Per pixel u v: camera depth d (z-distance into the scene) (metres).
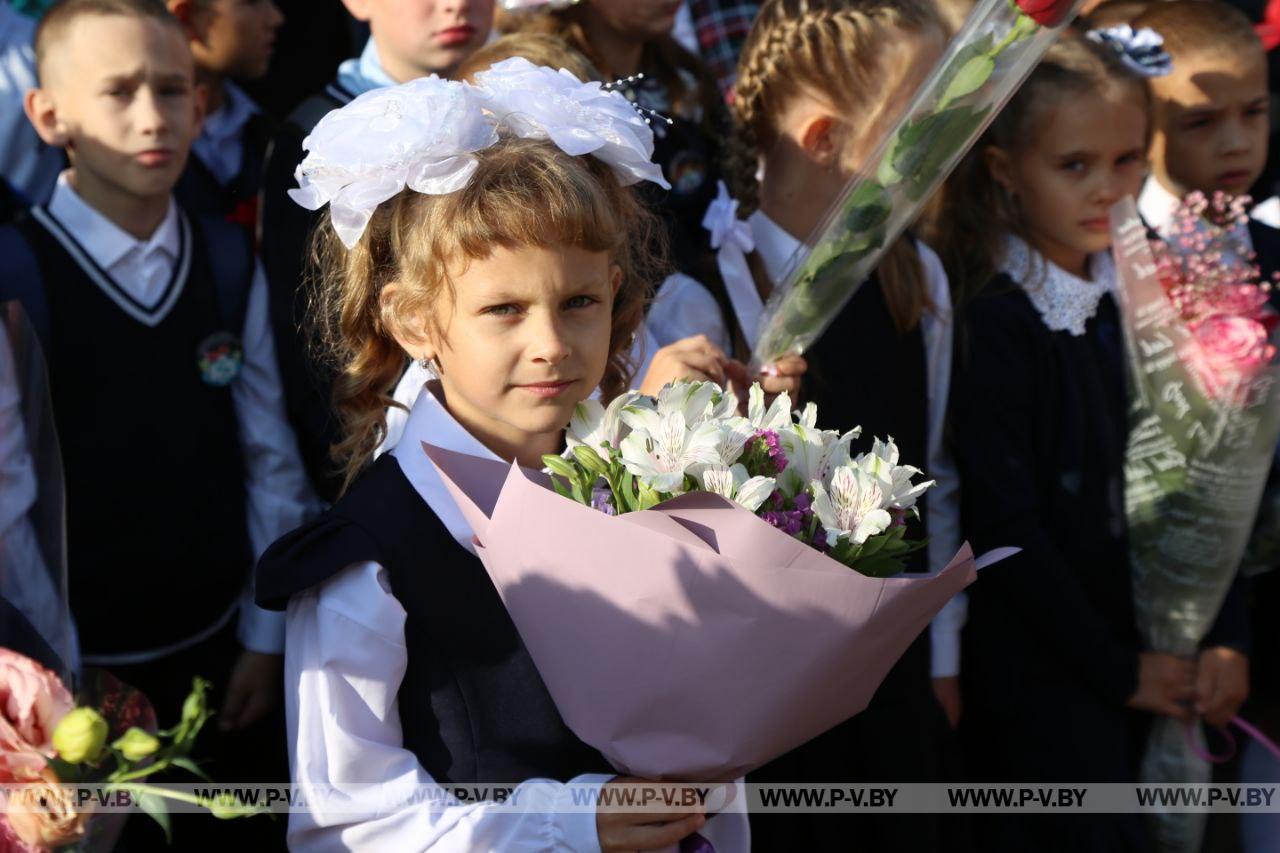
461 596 2.27
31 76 4.26
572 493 2.10
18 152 4.25
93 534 3.47
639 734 2.01
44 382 2.37
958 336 3.71
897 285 3.51
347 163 2.10
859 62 3.31
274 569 2.26
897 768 3.34
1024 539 3.56
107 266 3.53
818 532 2.02
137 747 1.73
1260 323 3.58
